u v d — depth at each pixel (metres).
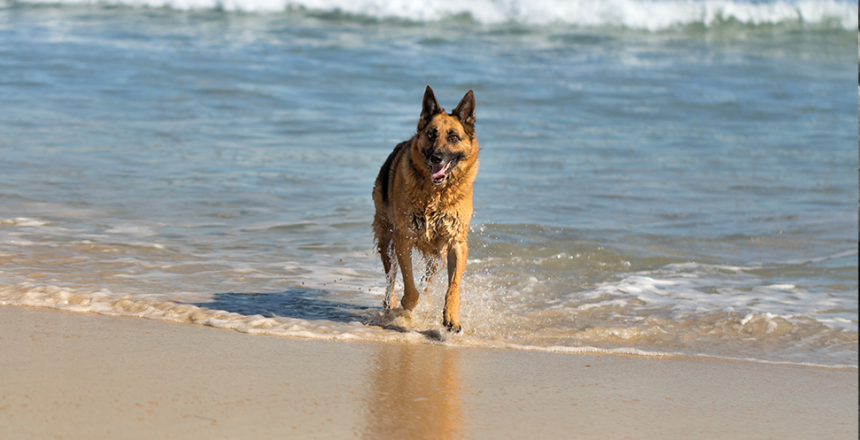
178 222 9.12
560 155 14.43
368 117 16.69
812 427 3.89
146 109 16.28
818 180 12.93
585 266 8.06
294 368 4.42
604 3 30.69
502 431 3.60
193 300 6.05
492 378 4.49
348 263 7.84
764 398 4.35
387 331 5.53
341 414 3.69
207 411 3.61
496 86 20.97
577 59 25.53
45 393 3.71
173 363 4.35
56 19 27.16
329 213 9.92
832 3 32.12
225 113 16.41
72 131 13.93
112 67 20.28
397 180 6.16
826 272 8.05
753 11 31.58
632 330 5.82
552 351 5.24
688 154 14.91
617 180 12.58
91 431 3.29
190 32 25.95
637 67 24.92
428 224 5.95
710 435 3.71
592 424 3.77
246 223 9.30
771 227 9.93
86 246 7.69
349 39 26.28
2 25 25.73
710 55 27.55
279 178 11.67
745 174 13.34
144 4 29.81
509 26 29.97
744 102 20.69
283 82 19.86
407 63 23.11
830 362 5.20
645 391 4.39
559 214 10.28
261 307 6.00
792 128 17.92
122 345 4.66
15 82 18.05
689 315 6.35
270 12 29.95
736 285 7.52
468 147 5.93
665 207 10.95
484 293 6.95
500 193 11.44
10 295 5.71
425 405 3.91
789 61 27.05
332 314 5.98
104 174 11.21
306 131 15.20
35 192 9.97
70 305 5.57
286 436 3.36
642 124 17.81
